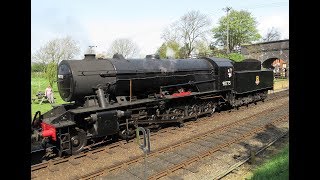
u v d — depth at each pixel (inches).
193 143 446.9
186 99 588.7
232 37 2509.8
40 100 1005.8
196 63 626.5
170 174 329.7
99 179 319.6
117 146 436.5
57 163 366.6
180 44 2198.6
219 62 673.6
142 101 482.3
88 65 427.2
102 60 452.4
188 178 322.0
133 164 361.1
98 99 424.2
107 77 436.8
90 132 420.8
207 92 624.4
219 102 682.8
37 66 1628.9
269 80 893.2
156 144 444.8
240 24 2452.0
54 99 1059.9
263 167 333.4
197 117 627.5
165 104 531.5
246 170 342.6
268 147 427.2
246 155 393.4
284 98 949.2
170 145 421.1
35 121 423.5
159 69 518.9
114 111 428.1
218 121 605.3
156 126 518.3
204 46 2201.0
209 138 472.1
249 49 2054.6
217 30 2544.3
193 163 363.9
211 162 370.0
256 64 837.8
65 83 418.6
